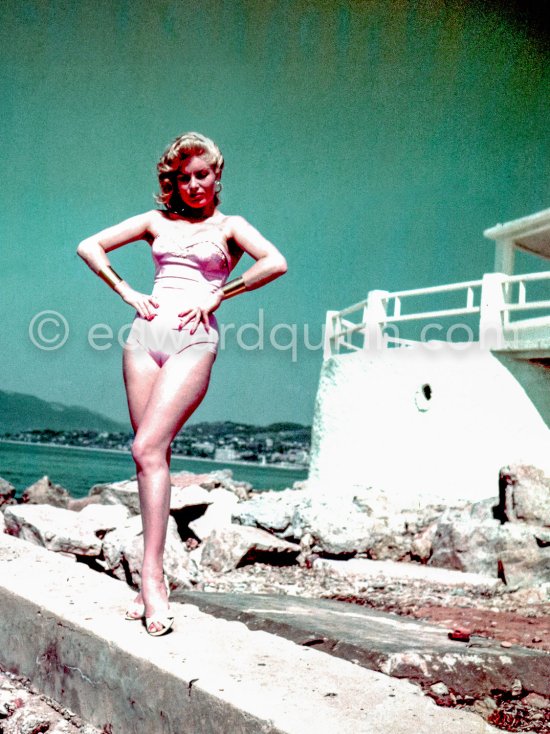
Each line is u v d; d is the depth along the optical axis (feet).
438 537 24.53
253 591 20.95
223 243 11.10
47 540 21.52
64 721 9.95
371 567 23.52
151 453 10.37
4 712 10.18
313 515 25.82
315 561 24.45
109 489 32.07
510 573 21.47
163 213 11.58
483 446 28.43
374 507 26.94
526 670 10.56
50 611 10.77
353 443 34.35
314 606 14.19
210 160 11.12
